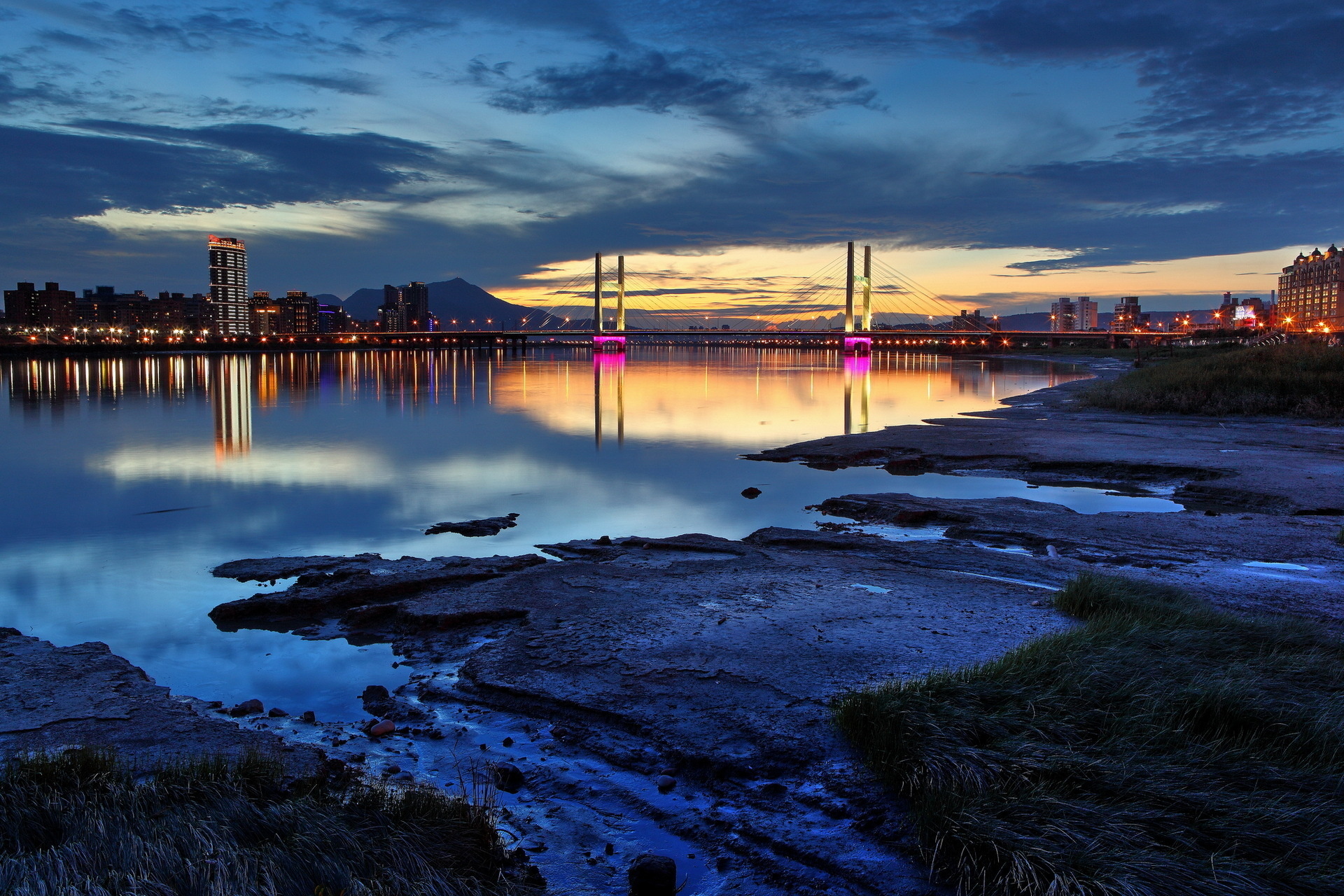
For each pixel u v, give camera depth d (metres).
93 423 38.62
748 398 54.16
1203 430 29.92
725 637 8.81
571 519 16.78
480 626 9.77
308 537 15.36
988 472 22.34
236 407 47.84
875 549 13.40
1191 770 5.44
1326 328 189.75
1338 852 4.68
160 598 11.36
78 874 4.36
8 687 7.68
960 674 6.86
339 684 8.27
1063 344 190.25
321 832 4.82
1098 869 4.51
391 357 169.12
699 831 5.44
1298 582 11.19
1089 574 10.35
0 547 14.64
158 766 5.87
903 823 5.33
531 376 87.69
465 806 5.43
